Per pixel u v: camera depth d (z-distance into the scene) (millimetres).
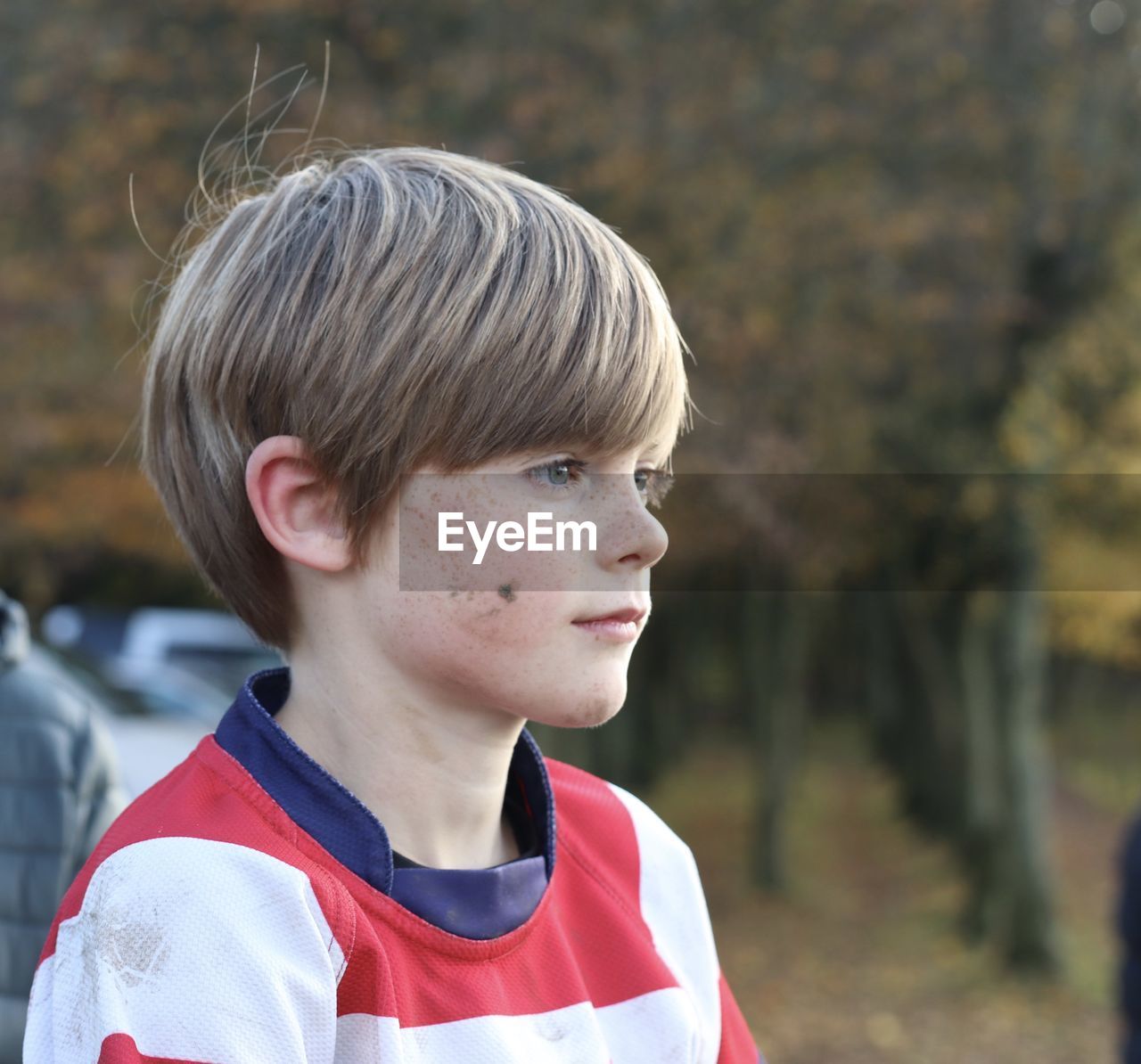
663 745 14203
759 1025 8164
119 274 5949
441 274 725
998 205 7059
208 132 6074
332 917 679
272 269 762
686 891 947
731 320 6391
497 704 742
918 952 9586
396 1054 674
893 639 13227
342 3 6227
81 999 643
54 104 6254
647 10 6629
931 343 7176
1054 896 9133
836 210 6582
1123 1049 2332
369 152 874
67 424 6410
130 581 8938
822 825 13789
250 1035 624
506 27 6363
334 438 717
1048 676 17734
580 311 733
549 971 779
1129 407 8320
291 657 804
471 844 793
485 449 708
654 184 6332
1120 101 7188
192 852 671
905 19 6816
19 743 1328
